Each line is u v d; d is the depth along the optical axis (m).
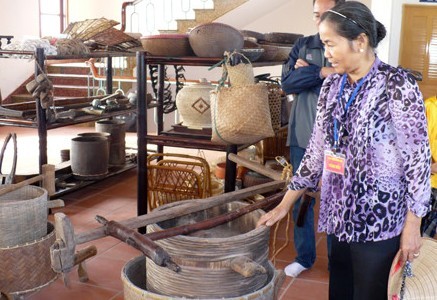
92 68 7.24
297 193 1.94
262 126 2.88
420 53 6.00
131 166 5.39
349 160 1.72
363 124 1.66
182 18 8.59
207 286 1.70
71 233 1.52
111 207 4.47
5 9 8.41
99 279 3.12
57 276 2.83
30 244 2.63
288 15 10.35
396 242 1.73
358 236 1.73
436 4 5.86
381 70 1.66
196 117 3.71
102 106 4.74
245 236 1.71
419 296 1.95
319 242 3.76
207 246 1.67
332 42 1.64
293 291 3.03
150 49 3.58
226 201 2.03
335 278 1.92
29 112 4.11
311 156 1.90
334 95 1.76
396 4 5.94
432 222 2.65
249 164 2.51
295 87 2.90
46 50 4.04
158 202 3.80
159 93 5.08
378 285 1.76
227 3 7.85
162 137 3.65
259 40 4.38
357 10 1.61
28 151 6.62
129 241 1.53
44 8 9.45
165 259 1.48
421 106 1.62
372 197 1.69
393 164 1.67
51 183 3.02
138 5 9.14
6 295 2.65
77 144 4.70
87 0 9.83
